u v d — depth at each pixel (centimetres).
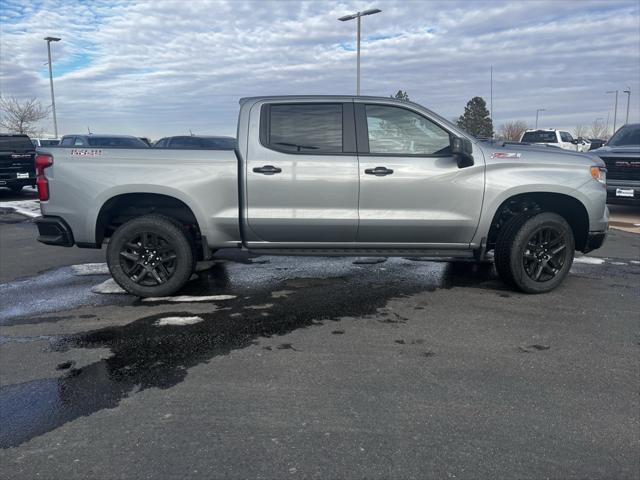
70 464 260
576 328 442
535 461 262
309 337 424
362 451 270
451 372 360
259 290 558
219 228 516
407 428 291
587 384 343
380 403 318
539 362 376
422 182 505
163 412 309
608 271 634
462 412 308
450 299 523
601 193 532
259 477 250
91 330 443
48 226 519
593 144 1320
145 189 505
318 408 312
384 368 367
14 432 288
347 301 518
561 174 520
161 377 355
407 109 510
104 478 250
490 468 256
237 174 505
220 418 302
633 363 374
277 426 293
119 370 366
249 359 382
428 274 621
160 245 525
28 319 473
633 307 496
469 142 490
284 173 501
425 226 514
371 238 520
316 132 508
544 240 532
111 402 321
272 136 508
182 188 505
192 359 383
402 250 532
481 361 378
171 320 465
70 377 356
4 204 1420
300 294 543
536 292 539
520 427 292
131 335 430
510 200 531
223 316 476
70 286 586
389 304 508
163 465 259
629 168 1043
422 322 458
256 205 508
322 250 530
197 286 575
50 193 514
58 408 314
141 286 528
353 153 506
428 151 513
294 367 369
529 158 519
